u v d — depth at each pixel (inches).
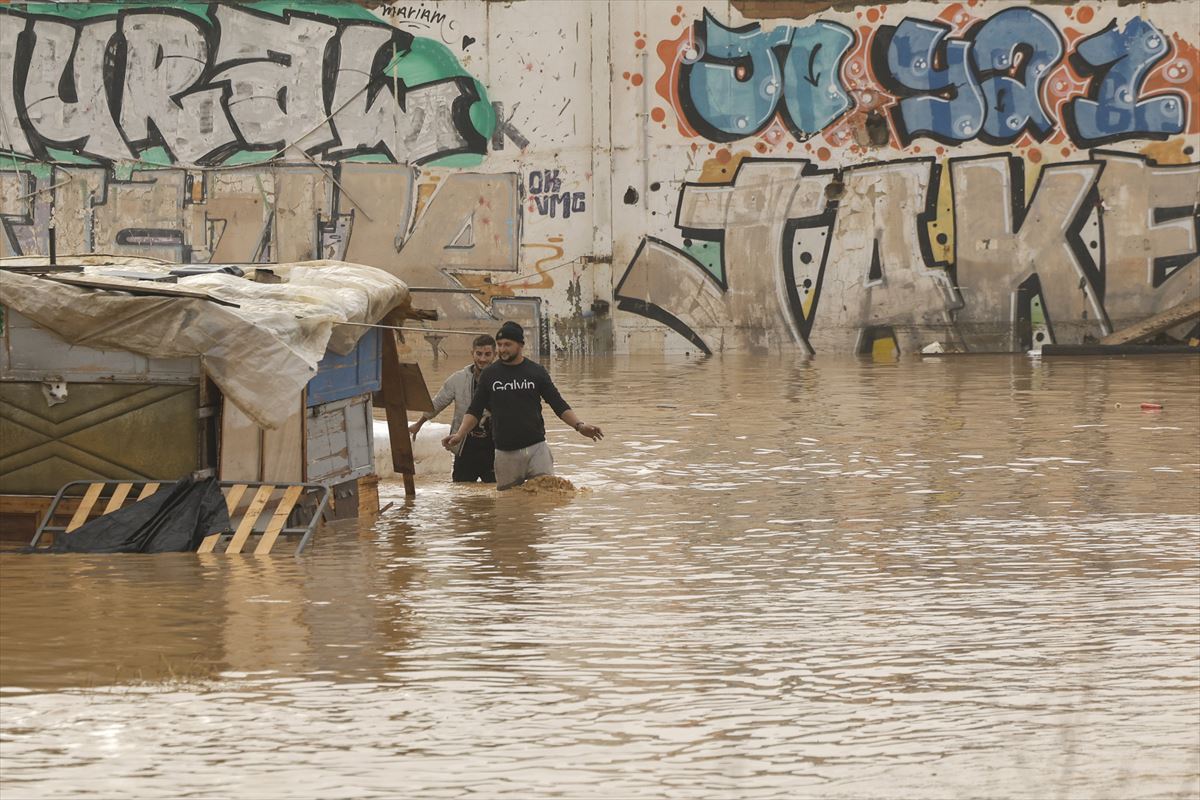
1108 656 1082.1
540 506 1797.5
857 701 973.2
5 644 1111.0
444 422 2544.3
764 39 4397.1
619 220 4446.4
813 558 1456.7
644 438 2426.2
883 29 4377.5
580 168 4446.4
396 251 4488.2
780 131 4409.5
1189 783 821.9
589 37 4411.9
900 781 825.5
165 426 1535.4
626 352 4471.0
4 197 4505.4
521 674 1035.3
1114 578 1350.9
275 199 4495.6
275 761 855.1
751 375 3678.6
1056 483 1923.0
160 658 1071.6
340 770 840.9
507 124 4443.9
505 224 4458.7
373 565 1432.1
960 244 4407.0
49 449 1551.4
